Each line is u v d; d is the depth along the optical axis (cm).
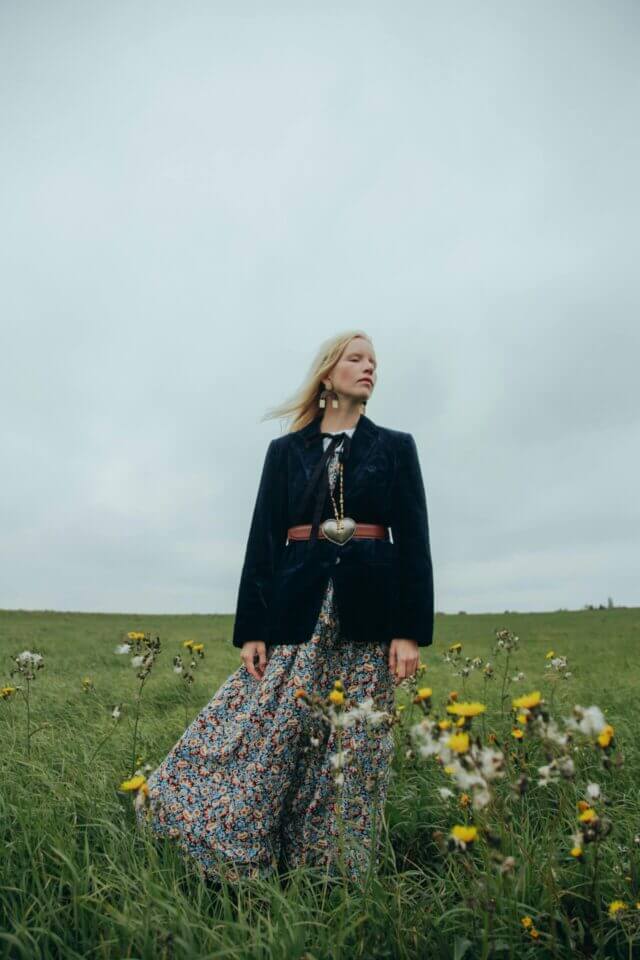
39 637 1836
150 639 362
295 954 183
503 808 239
